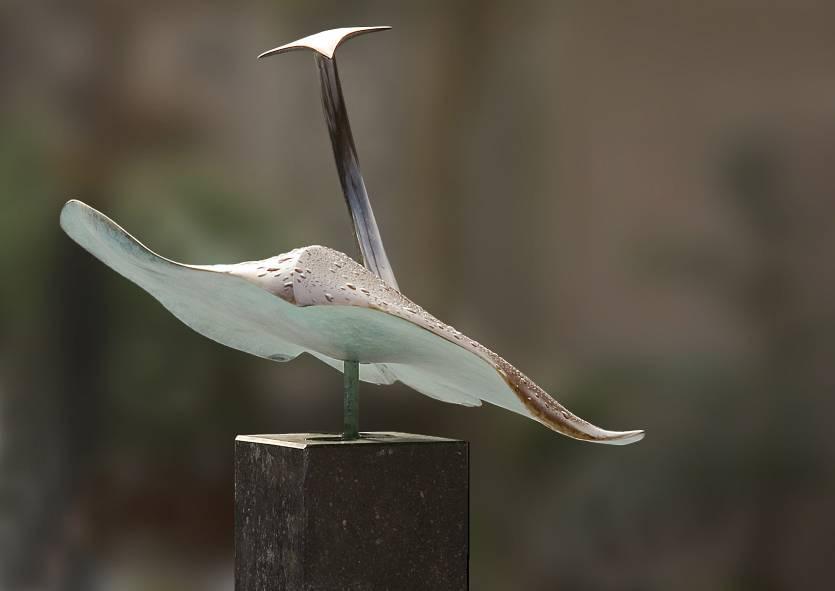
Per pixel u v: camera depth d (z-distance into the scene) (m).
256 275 2.46
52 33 7.19
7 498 6.90
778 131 6.97
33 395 6.93
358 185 3.18
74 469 6.98
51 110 7.18
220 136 7.40
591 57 7.32
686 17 7.14
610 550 7.09
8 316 6.88
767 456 6.86
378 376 3.16
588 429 2.54
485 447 7.33
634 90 7.25
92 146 7.19
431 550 2.64
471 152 7.52
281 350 3.08
